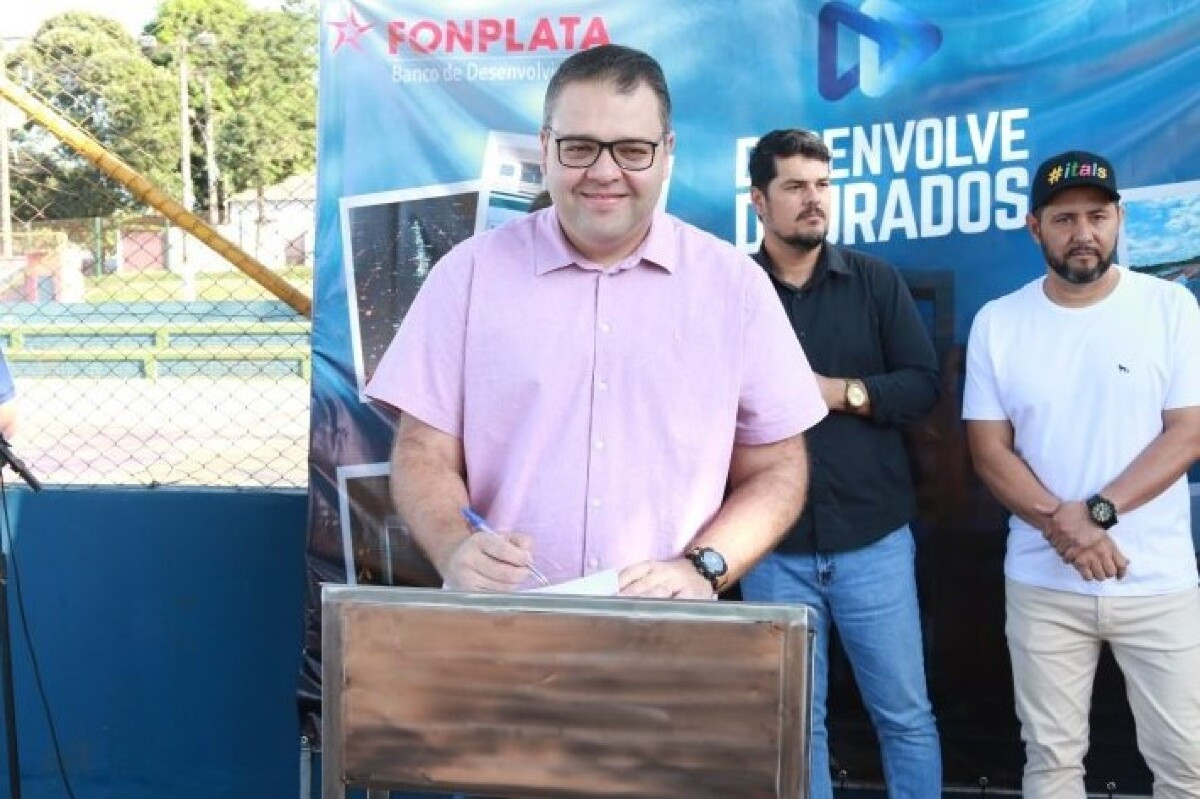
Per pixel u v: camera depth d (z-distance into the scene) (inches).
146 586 141.3
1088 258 111.4
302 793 133.3
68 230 206.4
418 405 82.2
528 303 79.4
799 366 82.4
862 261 123.1
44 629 142.9
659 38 127.8
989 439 117.2
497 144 130.1
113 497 141.2
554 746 57.3
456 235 131.0
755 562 78.5
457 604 57.4
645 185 75.0
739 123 127.6
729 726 56.1
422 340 82.2
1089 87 123.2
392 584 131.6
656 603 56.3
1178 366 111.6
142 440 280.8
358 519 132.3
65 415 286.0
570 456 78.7
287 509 139.1
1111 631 113.1
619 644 56.5
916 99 125.5
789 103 127.1
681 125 128.3
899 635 121.0
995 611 128.2
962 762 129.5
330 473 132.6
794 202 118.6
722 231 128.6
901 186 126.4
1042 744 116.6
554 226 80.2
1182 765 113.4
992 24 123.8
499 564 71.0
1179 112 122.3
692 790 56.5
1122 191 123.6
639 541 78.8
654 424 78.8
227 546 140.0
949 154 125.5
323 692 58.7
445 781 58.1
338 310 132.1
